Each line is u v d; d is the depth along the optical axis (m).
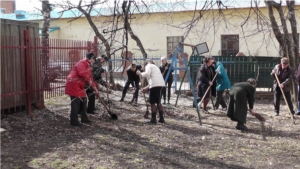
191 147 6.64
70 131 7.46
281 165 5.73
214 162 5.79
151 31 21.67
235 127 8.34
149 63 8.73
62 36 22.55
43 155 5.81
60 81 10.33
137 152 6.19
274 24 8.68
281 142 7.12
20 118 8.19
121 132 7.57
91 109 9.28
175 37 21.31
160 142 6.91
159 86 8.44
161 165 5.54
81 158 5.73
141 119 9.06
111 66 10.95
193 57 13.71
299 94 9.80
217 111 10.39
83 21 21.95
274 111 10.27
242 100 8.01
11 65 8.16
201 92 10.05
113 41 6.63
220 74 10.07
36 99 9.06
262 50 18.67
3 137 6.73
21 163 5.38
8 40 8.06
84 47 11.03
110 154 6.01
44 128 7.59
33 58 8.84
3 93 7.94
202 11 6.89
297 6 16.19
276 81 9.68
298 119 9.33
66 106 9.89
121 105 10.87
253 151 6.48
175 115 9.73
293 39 10.10
